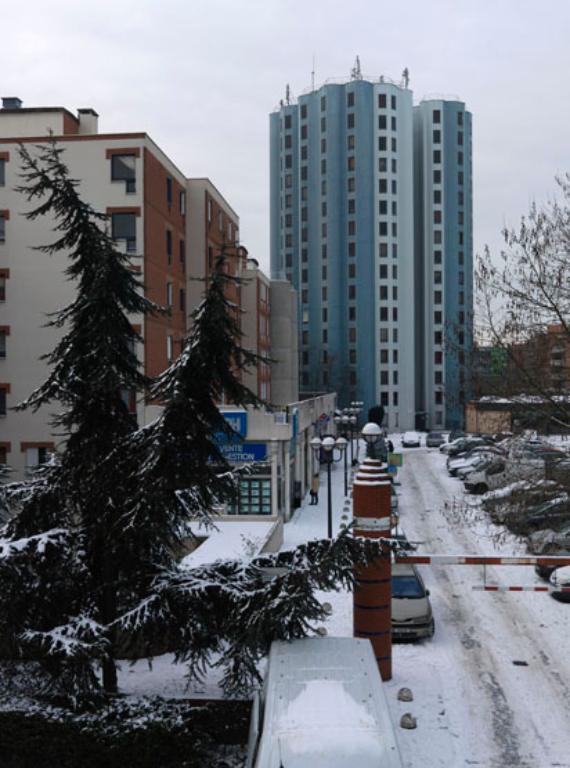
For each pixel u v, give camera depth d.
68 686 10.35
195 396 11.67
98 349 11.67
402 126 86.88
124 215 33.16
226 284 11.63
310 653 9.77
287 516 32.56
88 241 12.29
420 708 13.27
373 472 14.38
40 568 10.90
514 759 11.39
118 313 12.39
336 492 40.97
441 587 21.81
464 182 90.69
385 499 14.35
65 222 12.40
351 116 86.06
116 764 10.03
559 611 19.33
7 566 10.14
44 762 10.20
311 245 88.56
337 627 17.97
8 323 34.22
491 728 12.48
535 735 12.23
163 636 11.38
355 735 7.52
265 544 21.84
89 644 10.12
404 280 86.44
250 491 30.59
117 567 11.93
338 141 86.44
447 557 15.80
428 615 16.86
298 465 36.62
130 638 11.62
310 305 88.56
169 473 11.41
